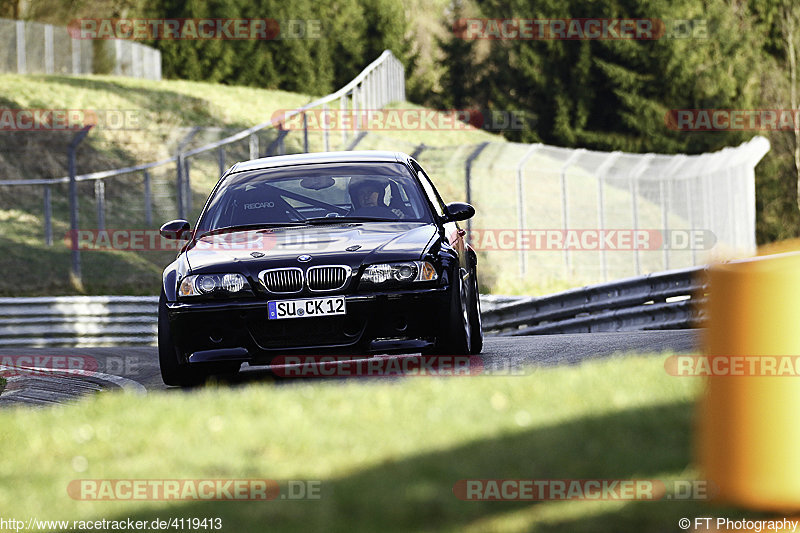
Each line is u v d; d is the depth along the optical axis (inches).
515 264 3745.1
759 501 378.6
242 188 1120.8
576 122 6963.6
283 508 442.6
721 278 386.3
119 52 6584.6
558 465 470.0
